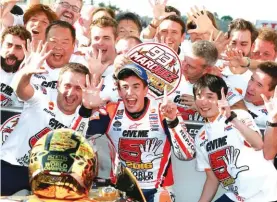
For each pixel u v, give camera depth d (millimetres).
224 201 3576
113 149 3289
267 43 4891
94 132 3529
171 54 3730
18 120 3816
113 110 3574
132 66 3445
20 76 3463
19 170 3686
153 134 3512
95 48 4469
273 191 3402
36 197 2412
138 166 3543
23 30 4141
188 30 5113
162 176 3553
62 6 5281
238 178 3469
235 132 3473
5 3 4863
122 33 5156
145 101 3566
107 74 4422
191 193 3758
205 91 3484
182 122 3453
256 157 3457
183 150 3387
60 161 2342
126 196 2693
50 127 3629
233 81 4402
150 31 5281
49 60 4242
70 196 2361
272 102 3355
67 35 4254
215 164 3568
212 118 3562
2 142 3861
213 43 4328
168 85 3750
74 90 3537
